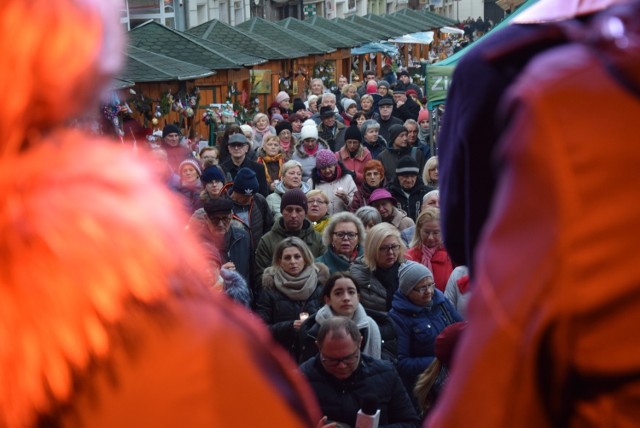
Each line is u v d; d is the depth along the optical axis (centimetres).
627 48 113
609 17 118
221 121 2094
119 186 102
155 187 105
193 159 1213
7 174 99
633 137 111
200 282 105
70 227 98
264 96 2769
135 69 1927
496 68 156
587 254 110
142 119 1914
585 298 110
